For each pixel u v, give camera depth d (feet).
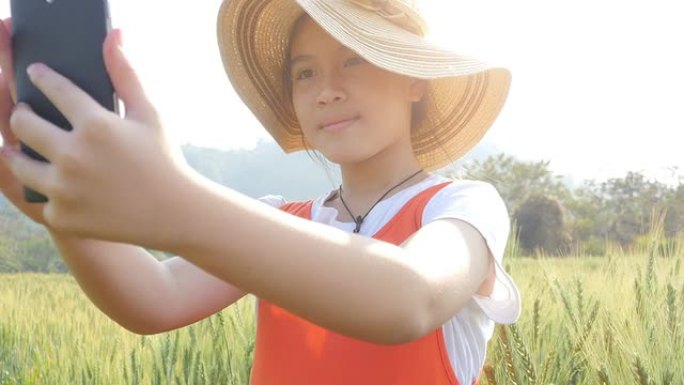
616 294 11.93
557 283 11.85
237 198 2.78
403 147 5.43
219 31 6.27
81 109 2.46
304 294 2.82
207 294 5.13
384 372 4.61
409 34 5.18
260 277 2.77
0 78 3.21
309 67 5.30
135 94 2.60
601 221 146.30
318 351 4.84
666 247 12.73
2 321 19.66
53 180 2.48
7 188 3.50
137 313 4.69
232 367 10.53
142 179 2.50
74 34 2.66
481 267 4.02
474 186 4.81
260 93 6.54
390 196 5.27
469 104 6.39
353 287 2.87
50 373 14.14
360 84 5.07
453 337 4.79
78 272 4.32
